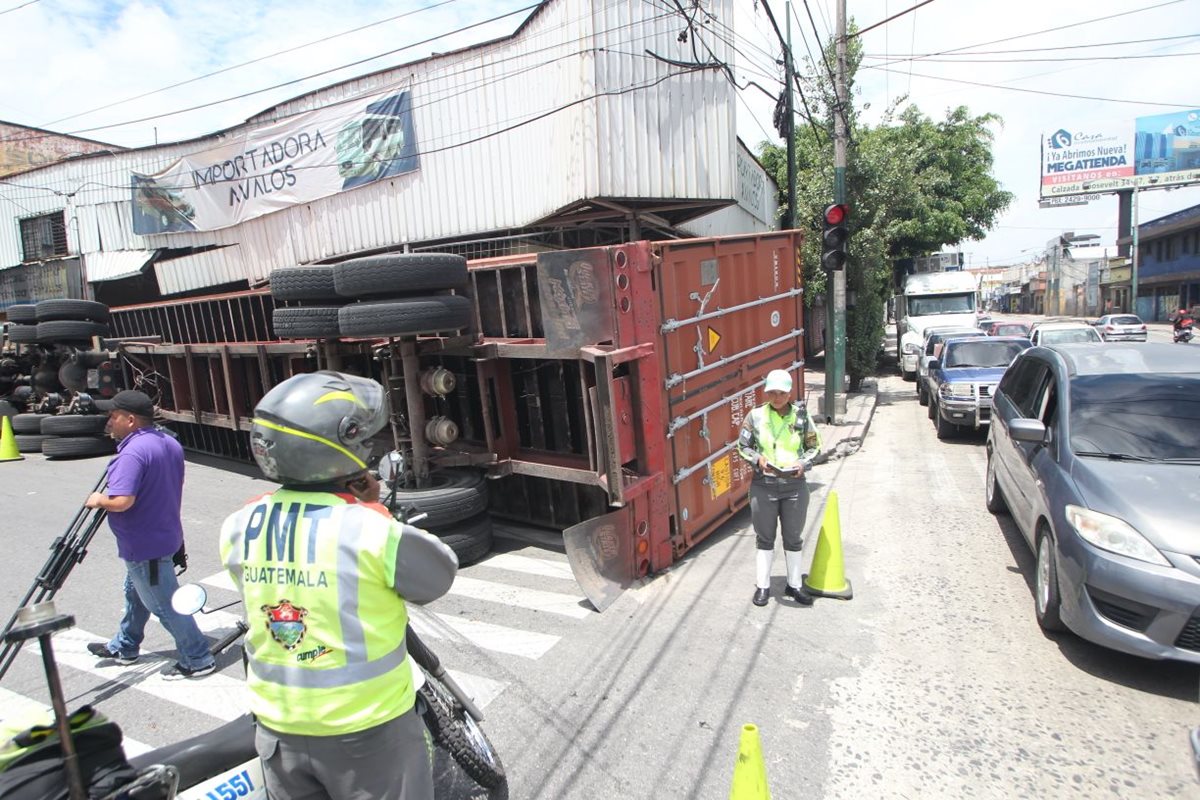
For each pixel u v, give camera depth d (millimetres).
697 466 6234
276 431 1980
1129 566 3818
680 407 5996
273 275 6199
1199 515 3875
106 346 11953
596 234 12180
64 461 11773
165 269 17312
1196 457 4395
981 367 11984
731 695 3988
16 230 20297
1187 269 41438
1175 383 5031
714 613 5047
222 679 4457
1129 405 4887
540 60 10742
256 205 15102
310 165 14023
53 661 1771
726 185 11508
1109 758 3342
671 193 10750
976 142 29469
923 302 24203
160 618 4367
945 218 27359
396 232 13164
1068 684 3969
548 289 5531
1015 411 6219
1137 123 49344
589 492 6457
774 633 4711
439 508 5863
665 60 10547
